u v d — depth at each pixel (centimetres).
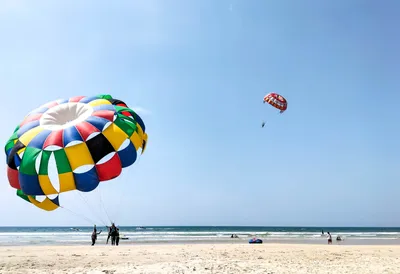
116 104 1463
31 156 1138
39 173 1138
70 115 1337
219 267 1012
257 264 1106
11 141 1272
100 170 1198
